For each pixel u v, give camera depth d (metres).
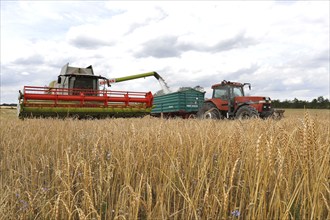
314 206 2.23
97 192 3.12
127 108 16.83
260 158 2.40
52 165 4.41
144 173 3.42
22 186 3.49
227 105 15.48
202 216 2.62
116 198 3.15
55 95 15.16
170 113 23.31
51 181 3.58
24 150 5.04
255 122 4.86
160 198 2.68
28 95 14.46
